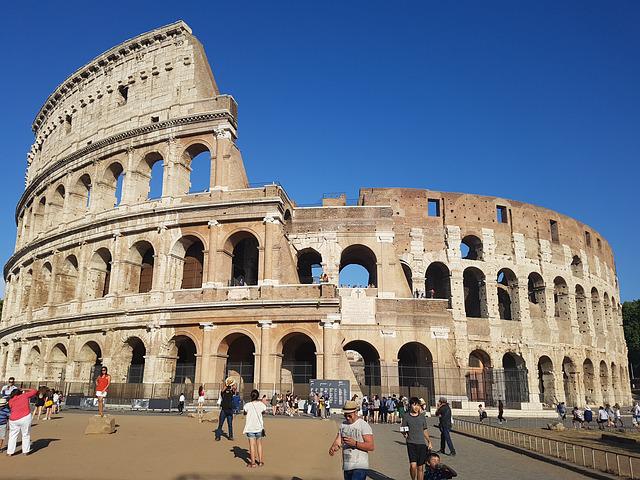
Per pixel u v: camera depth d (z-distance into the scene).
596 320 87.31
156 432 30.91
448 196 76.00
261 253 55.66
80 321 60.81
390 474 21.55
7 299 82.38
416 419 18.81
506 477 21.28
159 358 54.91
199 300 55.44
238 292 54.91
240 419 39.06
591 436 40.25
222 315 54.22
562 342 77.06
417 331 59.19
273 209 56.22
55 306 65.75
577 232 86.44
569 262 82.69
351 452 13.88
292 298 53.66
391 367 57.50
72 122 75.06
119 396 53.81
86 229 64.19
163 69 66.12
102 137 68.25
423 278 71.12
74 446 24.91
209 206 57.31
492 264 74.56
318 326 52.97
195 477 18.53
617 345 93.75
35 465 20.12
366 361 67.25
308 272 73.12
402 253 71.88
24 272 76.50
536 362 72.88
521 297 75.19
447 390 57.59
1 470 19.14
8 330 74.50
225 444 26.55
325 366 51.47
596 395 80.38
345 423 14.44
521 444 31.16
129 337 57.22
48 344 64.69
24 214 86.69
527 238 78.62
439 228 73.94
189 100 63.09
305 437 30.91
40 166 81.94
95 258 63.84
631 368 133.50
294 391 52.72
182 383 54.81
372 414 48.91
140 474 18.80
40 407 38.69
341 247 63.22
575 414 54.19
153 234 59.44
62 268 67.75
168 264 57.72
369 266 70.69
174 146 61.69
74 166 70.00
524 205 80.25
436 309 60.16
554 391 74.06
